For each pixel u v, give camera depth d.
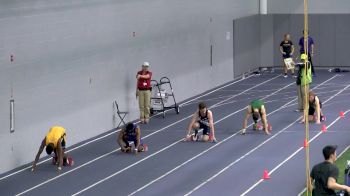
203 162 30.73
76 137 34.88
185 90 45.75
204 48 48.12
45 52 32.16
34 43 31.39
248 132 36.28
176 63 44.38
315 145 33.00
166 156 31.94
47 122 32.59
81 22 34.75
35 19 31.34
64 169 30.20
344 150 31.78
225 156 31.64
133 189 26.98
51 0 32.34
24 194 26.73
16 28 30.17
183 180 28.06
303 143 33.50
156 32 41.81
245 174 28.62
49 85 32.59
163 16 42.59
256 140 34.50
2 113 29.70
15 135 30.55
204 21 47.97
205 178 28.23
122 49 38.44
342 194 21.23
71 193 26.66
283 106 42.66
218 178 28.19
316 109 37.66
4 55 29.56
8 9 29.59
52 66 32.75
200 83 47.81
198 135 35.56
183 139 35.22
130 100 39.41
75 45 34.38
